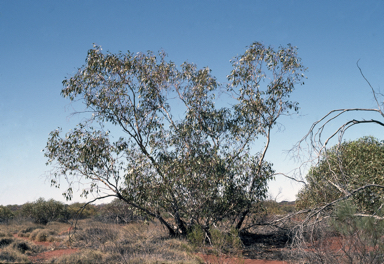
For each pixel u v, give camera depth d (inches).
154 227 605.3
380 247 229.8
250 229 579.5
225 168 510.0
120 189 493.4
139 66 519.5
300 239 293.9
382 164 425.4
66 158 491.2
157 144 511.2
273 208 665.6
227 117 548.4
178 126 521.7
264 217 577.6
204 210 481.4
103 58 504.1
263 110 548.1
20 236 639.1
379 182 399.2
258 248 453.7
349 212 243.6
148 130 502.6
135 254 377.7
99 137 483.5
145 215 519.5
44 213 965.2
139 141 498.6
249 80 554.6
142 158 497.0
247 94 555.8
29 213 975.0
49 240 568.4
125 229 575.2
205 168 492.1
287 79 546.0
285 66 544.1
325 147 274.5
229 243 435.5
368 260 235.6
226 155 528.4
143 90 512.7
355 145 466.0
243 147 553.9
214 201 496.4
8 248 408.8
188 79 543.8
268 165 542.9
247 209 526.6
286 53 546.3
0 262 340.5
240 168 528.4
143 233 556.1
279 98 548.1
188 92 539.5
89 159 475.2
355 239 240.7
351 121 266.2
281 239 518.6
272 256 397.4
